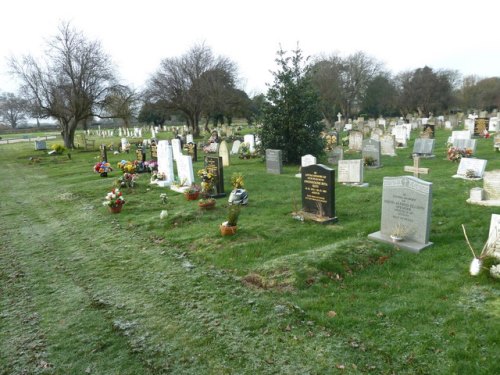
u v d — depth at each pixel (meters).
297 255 7.97
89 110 43.12
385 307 6.06
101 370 5.09
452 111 85.19
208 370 4.97
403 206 8.61
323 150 23.08
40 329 6.10
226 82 53.88
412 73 86.56
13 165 30.91
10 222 12.84
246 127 63.62
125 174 16.83
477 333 5.27
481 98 82.50
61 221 12.62
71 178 21.75
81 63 41.12
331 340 5.36
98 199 15.31
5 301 7.09
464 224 9.53
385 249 8.23
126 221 11.95
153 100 49.66
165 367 5.07
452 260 7.61
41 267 8.70
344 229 9.79
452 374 4.55
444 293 6.36
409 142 30.25
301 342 5.37
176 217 11.55
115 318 6.31
